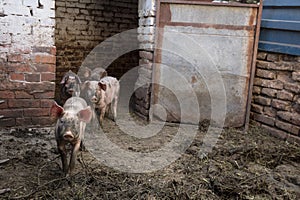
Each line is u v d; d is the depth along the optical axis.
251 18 4.48
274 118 4.40
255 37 4.52
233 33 4.52
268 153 3.68
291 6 4.07
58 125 2.68
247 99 4.70
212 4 4.41
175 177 3.01
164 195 2.65
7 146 3.45
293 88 4.11
